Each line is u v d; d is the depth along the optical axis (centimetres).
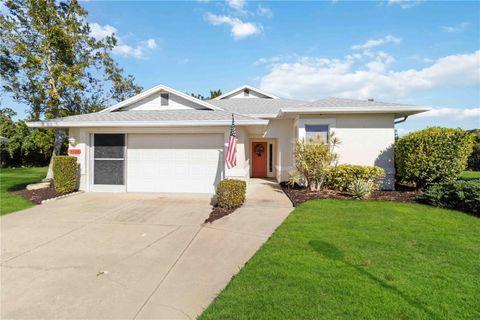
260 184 1427
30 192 1085
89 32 1433
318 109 1146
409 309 310
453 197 796
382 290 351
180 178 1114
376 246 507
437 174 971
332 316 297
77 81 1350
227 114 1147
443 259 450
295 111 1162
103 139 1137
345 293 344
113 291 371
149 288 378
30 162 2945
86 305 338
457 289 355
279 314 302
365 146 1193
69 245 544
